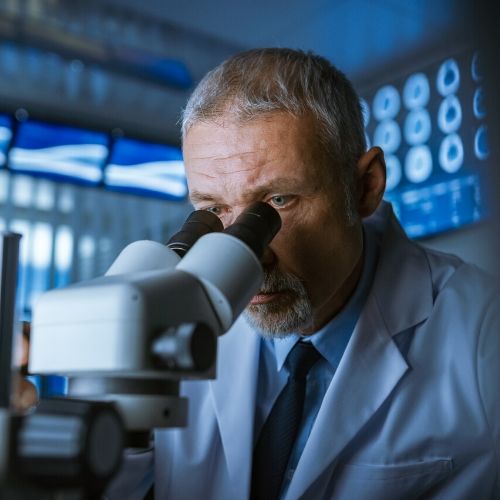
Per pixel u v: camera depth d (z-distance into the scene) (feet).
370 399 3.31
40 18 12.48
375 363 3.38
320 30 13.47
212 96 2.96
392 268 3.72
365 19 12.92
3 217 15.96
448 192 12.32
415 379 3.42
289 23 13.29
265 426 3.40
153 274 1.89
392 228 3.98
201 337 1.71
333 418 3.23
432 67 13.35
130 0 12.27
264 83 2.97
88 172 15.10
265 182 2.86
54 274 16.28
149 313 1.71
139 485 3.58
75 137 14.96
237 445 3.37
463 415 3.33
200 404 3.70
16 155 14.60
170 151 15.75
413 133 13.37
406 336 3.56
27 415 1.43
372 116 14.53
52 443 1.38
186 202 16.20
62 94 14.61
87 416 1.40
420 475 3.25
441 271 3.84
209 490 3.50
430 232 12.39
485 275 3.80
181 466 3.53
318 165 3.00
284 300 3.02
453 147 12.42
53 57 13.33
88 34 13.03
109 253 16.93
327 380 3.50
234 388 3.55
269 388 3.59
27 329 2.48
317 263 3.07
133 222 17.26
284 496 3.25
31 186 16.31
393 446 3.29
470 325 3.53
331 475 3.27
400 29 13.10
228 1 12.42
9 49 13.02
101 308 1.74
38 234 16.29
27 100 14.55
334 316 3.50
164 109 15.35
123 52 13.48
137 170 15.48
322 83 3.14
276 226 2.39
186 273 1.95
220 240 2.06
